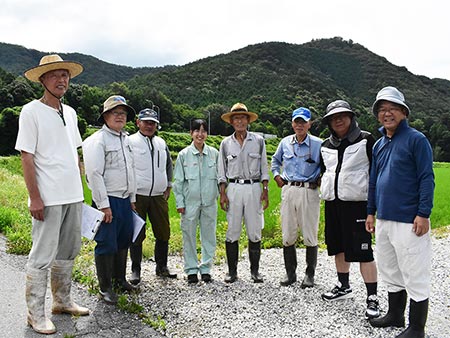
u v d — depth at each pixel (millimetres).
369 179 5105
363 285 6430
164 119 75750
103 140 5496
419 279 4449
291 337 4602
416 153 4441
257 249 6574
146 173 6395
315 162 6176
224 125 76875
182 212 6500
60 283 5051
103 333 4656
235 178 6453
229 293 5957
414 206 4473
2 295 5582
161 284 6340
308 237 6250
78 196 4840
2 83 62125
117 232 5613
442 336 4785
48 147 4629
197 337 4613
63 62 4629
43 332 4562
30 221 9875
